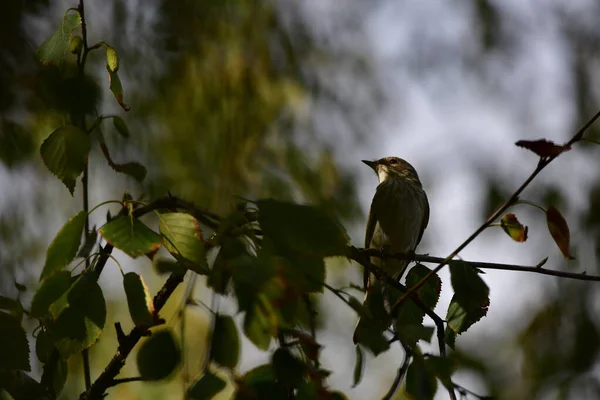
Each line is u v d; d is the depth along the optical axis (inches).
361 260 216.4
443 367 169.0
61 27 205.0
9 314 178.1
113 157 432.8
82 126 209.3
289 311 160.6
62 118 213.5
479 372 202.5
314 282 169.2
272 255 160.4
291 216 160.2
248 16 496.1
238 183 476.7
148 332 194.4
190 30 459.8
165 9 454.0
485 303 191.6
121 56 443.5
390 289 213.5
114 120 209.9
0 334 176.4
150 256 165.3
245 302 155.4
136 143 449.7
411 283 213.8
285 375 160.7
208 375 155.9
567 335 585.0
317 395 160.6
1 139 388.8
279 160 487.5
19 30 369.7
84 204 213.9
